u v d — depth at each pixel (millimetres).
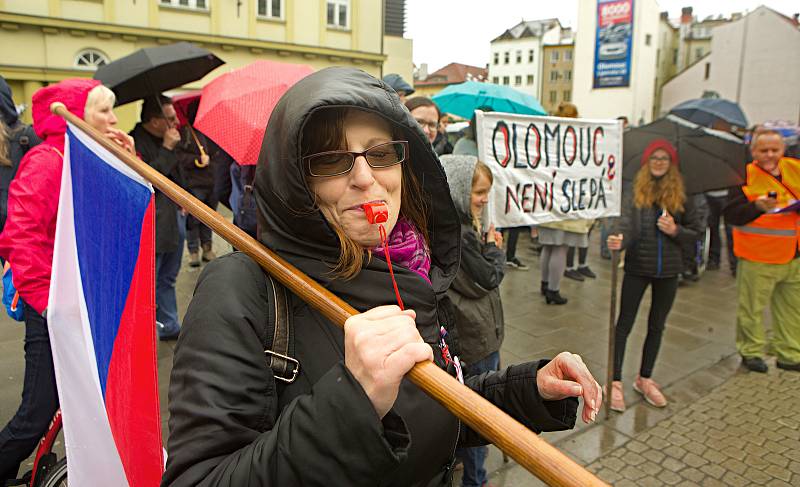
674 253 3447
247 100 3348
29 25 13586
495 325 2428
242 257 1024
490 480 2826
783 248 3930
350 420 705
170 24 15406
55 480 2020
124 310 1331
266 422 871
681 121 3760
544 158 3289
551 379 1186
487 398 1302
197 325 897
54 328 1629
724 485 2820
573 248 6836
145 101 3846
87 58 14562
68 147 1736
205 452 782
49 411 2150
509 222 3205
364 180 1028
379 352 722
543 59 65750
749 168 4012
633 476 2883
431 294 1130
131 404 1317
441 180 1242
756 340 4160
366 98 1005
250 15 16516
